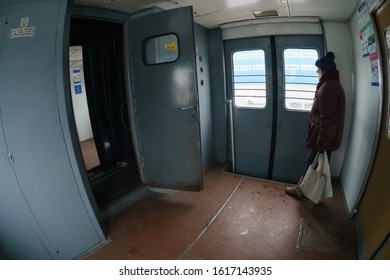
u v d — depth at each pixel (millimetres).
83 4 2188
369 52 2121
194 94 2375
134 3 2314
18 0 1686
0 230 1900
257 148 3752
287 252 1932
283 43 3201
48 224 1852
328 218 2363
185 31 2252
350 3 2232
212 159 4000
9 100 1642
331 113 2227
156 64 2492
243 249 1986
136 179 3135
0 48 1635
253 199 2791
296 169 3529
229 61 3596
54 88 1735
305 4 2326
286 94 3357
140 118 2770
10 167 1699
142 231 2293
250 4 2389
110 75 3062
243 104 3695
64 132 1812
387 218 1502
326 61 2311
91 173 3041
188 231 2260
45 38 1697
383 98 1815
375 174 1894
